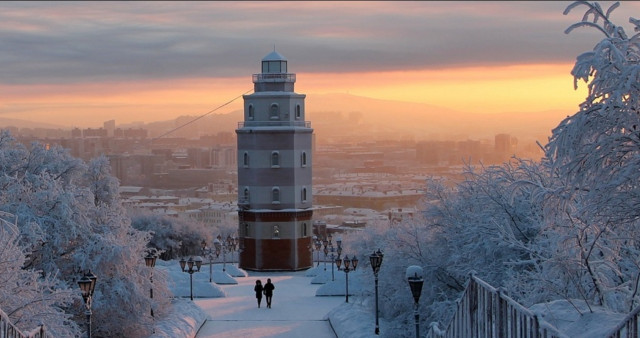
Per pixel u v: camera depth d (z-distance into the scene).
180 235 108.12
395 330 37.97
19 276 28.09
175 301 54.16
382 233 54.28
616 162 17.39
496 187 33.75
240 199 94.75
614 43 16.64
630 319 13.86
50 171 44.22
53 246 39.12
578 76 16.61
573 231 21.03
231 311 57.03
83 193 41.22
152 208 181.38
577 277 22.03
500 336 16.39
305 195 95.38
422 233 38.19
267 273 92.69
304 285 78.38
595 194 17.80
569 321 17.33
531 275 25.41
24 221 38.34
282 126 93.88
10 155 43.53
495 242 32.69
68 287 38.88
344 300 63.41
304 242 94.94
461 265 34.41
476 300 18.53
